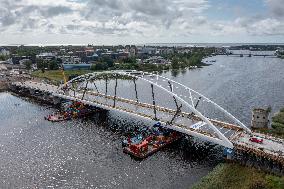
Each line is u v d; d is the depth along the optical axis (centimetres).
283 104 17112
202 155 9894
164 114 12412
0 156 9788
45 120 13812
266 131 11988
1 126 12950
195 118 11800
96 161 9419
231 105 16950
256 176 8112
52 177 8450
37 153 10006
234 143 9262
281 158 8262
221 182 7912
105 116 14412
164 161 9450
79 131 12225
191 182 8112
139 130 12244
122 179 8312
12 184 8100
